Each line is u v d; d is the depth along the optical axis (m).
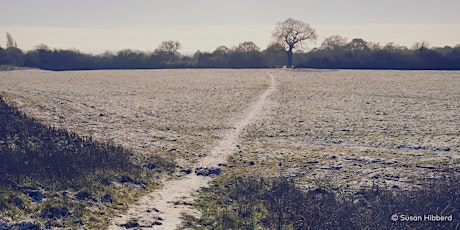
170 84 57.78
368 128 28.75
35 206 12.46
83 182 15.05
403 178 17.59
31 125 22.59
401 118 32.12
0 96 28.89
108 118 30.97
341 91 49.66
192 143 25.20
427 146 23.06
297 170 19.39
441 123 29.72
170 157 21.75
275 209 14.49
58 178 15.08
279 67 104.94
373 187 16.41
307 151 23.11
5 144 18.89
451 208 13.39
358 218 13.23
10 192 12.87
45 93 41.00
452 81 59.38
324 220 13.09
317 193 16.11
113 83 57.59
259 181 17.56
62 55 101.94
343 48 107.69
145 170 18.58
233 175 18.78
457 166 18.89
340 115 34.12
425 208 13.44
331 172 18.92
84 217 12.46
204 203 15.05
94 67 102.00
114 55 108.06
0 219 11.22
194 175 18.95
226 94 47.53
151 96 44.88
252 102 41.84
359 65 95.31
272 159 21.55
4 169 15.09
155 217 13.30
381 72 79.62
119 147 21.06
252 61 106.62
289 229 12.92
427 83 57.19
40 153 18.06
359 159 20.86
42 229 11.28
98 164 17.70
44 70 89.69
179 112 35.56
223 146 24.69
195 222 13.17
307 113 35.41
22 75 69.00
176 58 112.31
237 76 72.94
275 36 111.00
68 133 22.94
